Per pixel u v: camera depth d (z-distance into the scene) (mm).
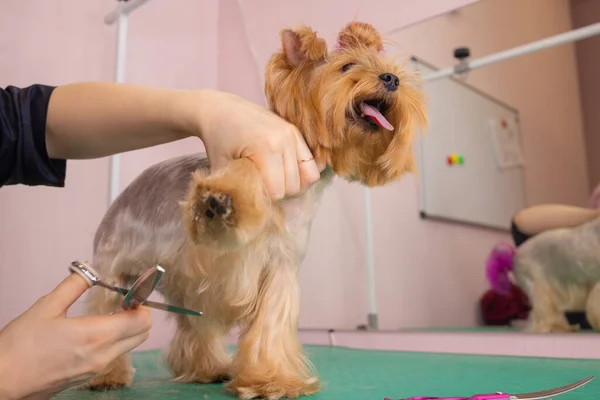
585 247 1868
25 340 651
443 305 2590
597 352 1569
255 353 1050
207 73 2562
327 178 1126
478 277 2490
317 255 2324
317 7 2242
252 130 764
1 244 1754
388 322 2420
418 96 1143
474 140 2881
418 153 2670
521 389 1052
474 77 2910
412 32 2283
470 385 1106
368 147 1082
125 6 1969
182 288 1136
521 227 2205
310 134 995
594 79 2750
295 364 1067
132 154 2174
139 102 814
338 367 1422
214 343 1339
